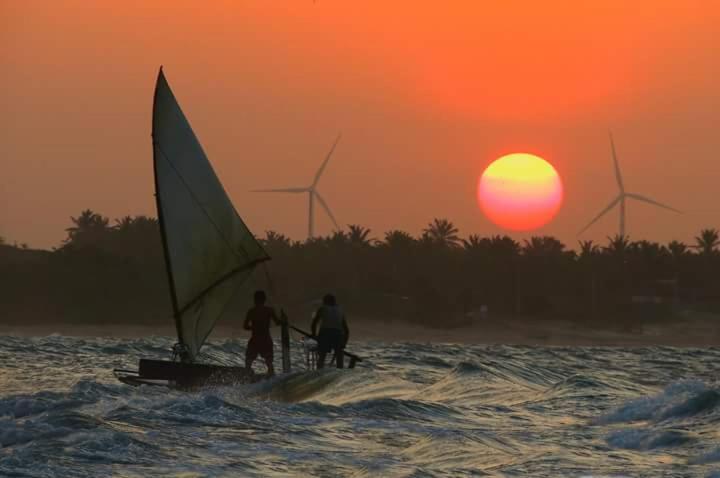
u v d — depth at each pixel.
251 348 102.62
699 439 67.38
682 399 80.81
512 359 195.75
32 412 79.31
